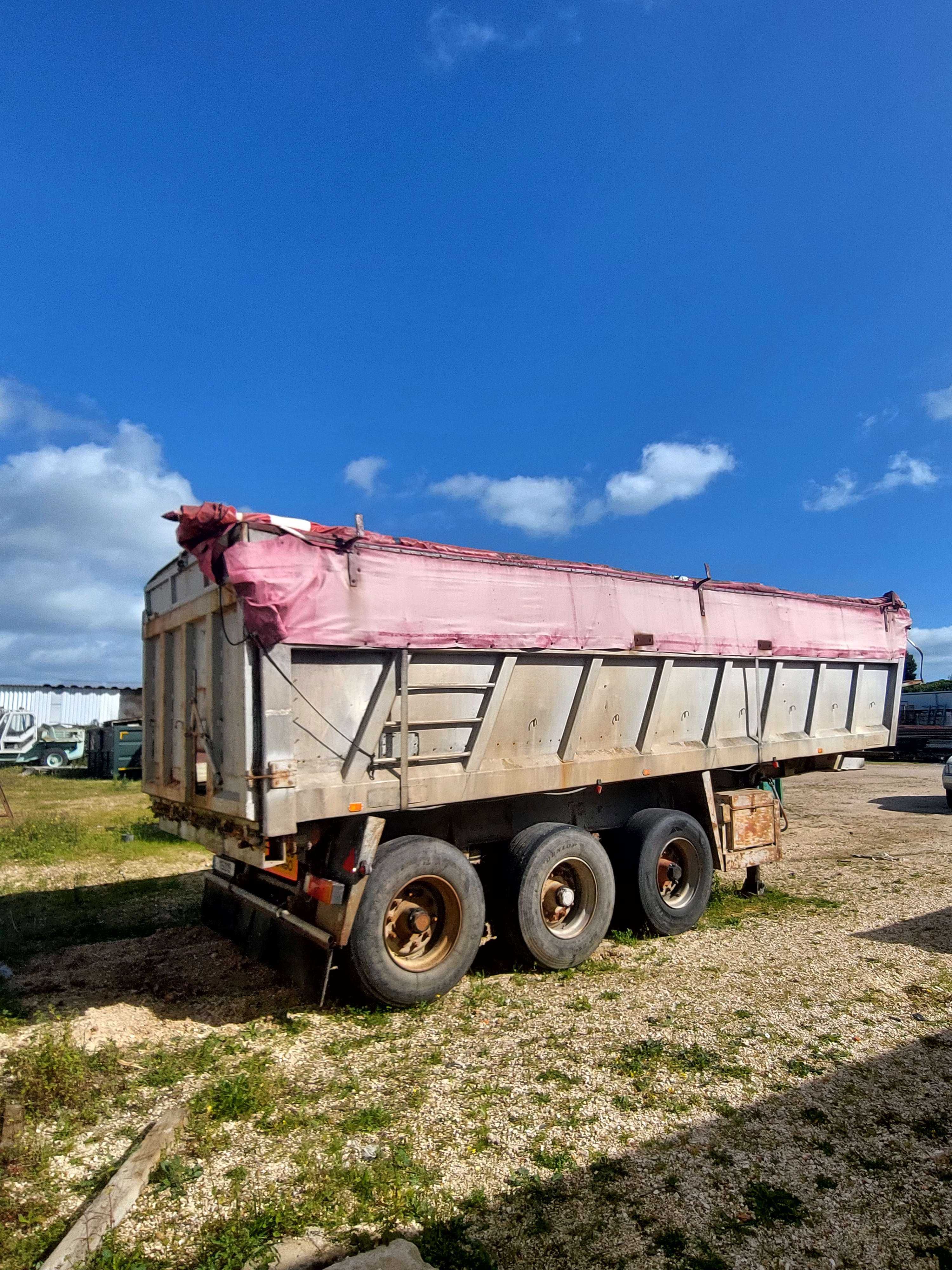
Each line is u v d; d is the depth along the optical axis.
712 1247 2.88
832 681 9.30
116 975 5.85
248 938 6.21
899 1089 4.05
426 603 5.32
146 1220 3.00
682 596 7.31
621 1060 4.39
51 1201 3.12
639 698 7.01
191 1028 4.91
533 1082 4.14
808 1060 4.38
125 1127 3.70
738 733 8.06
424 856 5.21
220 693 5.09
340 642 4.84
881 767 26.17
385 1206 3.10
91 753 28.92
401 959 5.24
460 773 5.55
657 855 6.81
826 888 8.52
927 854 10.25
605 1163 3.41
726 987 5.55
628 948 6.51
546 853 5.93
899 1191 3.21
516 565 5.93
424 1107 3.88
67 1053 4.17
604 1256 2.84
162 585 6.29
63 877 9.62
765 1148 3.52
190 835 5.80
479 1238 2.93
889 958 6.10
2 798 14.75
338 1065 4.38
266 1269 2.73
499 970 6.00
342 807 4.85
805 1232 2.96
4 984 5.66
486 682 5.75
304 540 4.78
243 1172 3.31
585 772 6.45
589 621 6.39
